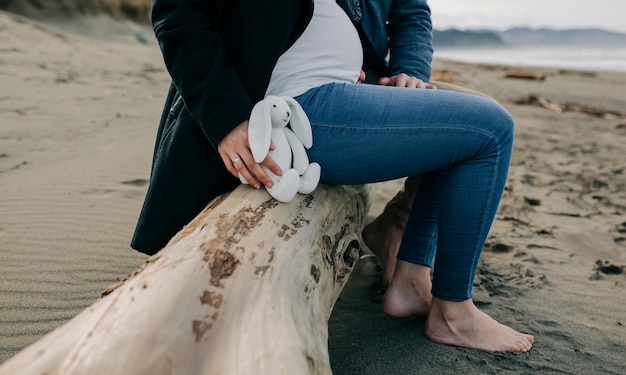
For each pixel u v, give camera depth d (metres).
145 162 3.83
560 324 2.14
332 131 1.60
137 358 1.11
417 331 2.00
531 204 3.75
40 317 1.93
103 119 5.11
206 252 1.33
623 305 2.33
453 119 1.62
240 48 1.57
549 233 3.16
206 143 1.64
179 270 1.28
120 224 2.78
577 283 2.53
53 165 3.64
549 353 1.92
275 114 1.52
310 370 1.19
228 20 1.58
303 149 1.59
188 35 1.49
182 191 1.68
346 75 1.75
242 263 1.33
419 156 1.65
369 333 1.99
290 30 1.57
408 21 2.27
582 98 11.84
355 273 2.52
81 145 4.17
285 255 1.40
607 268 2.70
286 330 1.20
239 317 1.24
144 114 5.48
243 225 1.43
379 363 1.80
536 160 5.15
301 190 1.58
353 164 1.64
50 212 2.85
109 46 15.62
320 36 1.70
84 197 3.10
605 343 2.02
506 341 1.90
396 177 1.73
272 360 1.13
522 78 16.20
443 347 1.90
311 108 1.61
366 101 1.60
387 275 2.33
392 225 2.33
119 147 4.18
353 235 1.74
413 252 2.06
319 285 1.46
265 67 1.57
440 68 18.23
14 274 2.21
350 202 1.84
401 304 2.08
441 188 1.94
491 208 1.75
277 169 1.51
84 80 7.41
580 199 3.90
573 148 5.82
